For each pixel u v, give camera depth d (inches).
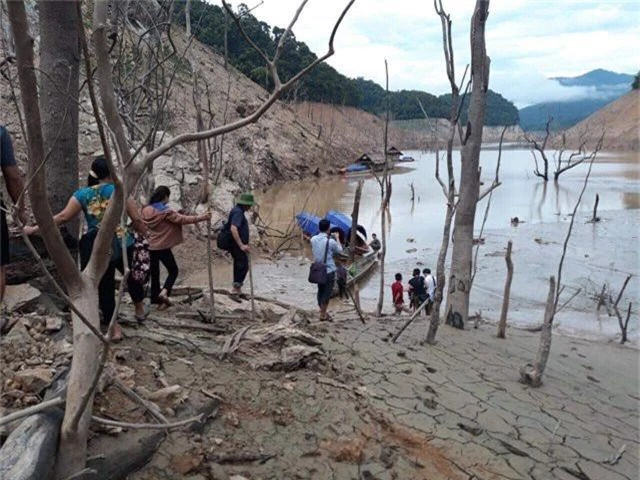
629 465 193.5
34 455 106.5
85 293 118.4
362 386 214.7
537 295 555.5
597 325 461.1
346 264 634.8
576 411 232.1
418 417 200.8
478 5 306.3
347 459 165.9
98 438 133.8
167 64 560.1
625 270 652.1
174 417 155.9
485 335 319.9
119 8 318.7
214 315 248.1
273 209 1179.9
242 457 153.3
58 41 197.6
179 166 899.4
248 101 1803.6
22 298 177.6
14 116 585.6
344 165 2293.3
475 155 316.8
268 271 629.6
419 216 1111.6
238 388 184.9
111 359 173.2
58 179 203.5
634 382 285.0
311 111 2920.8
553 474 181.6
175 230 256.1
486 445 191.6
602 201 1300.4
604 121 4338.1
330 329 282.7
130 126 350.0
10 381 136.3
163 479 136.2
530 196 1400.1
